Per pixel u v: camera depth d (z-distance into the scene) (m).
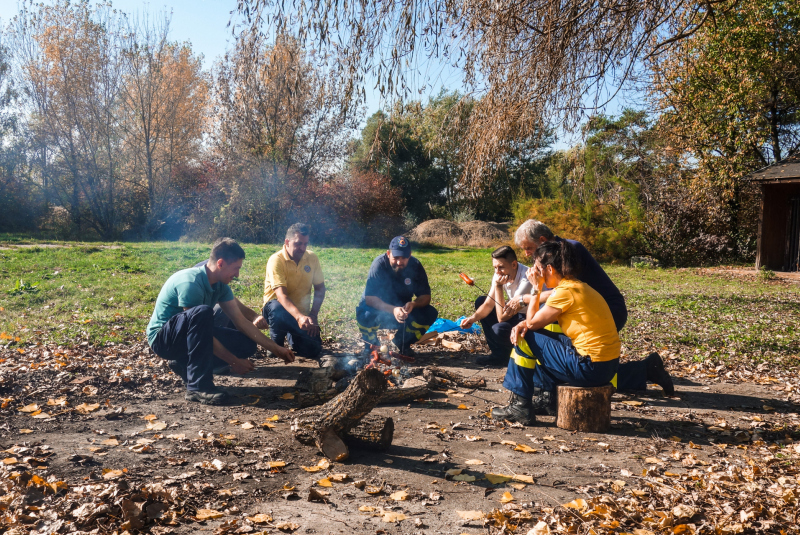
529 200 21.52
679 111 19.41
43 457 3.16
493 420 4.19
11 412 3.93
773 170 17.09
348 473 3.17
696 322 8.80
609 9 4.70
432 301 9.75
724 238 20.52
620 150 21.17
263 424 3.85
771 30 18.09
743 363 6.21
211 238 25.42
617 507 2.74
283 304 5.55
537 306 4.18
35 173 28.19
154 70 26.36
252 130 24.34
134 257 14.48
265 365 5.67
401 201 30.83
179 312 4.66
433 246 27.09
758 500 2.81
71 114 25.31
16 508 2.48
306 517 2.63
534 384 4.43
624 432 4.04
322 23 4.58
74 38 25.05
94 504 2.51
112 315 7.55
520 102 5.07
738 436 3.93
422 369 5.33
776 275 16.44
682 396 5.00
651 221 20.83
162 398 4.46
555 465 3.36
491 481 3.09
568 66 4.94
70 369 5.00
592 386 4.03
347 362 5.16
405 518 2.64
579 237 20.39
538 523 2.53
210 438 3.58
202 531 2.44
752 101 19.42
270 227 26.00
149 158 26.88
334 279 12.44
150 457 3.24
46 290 9.35
